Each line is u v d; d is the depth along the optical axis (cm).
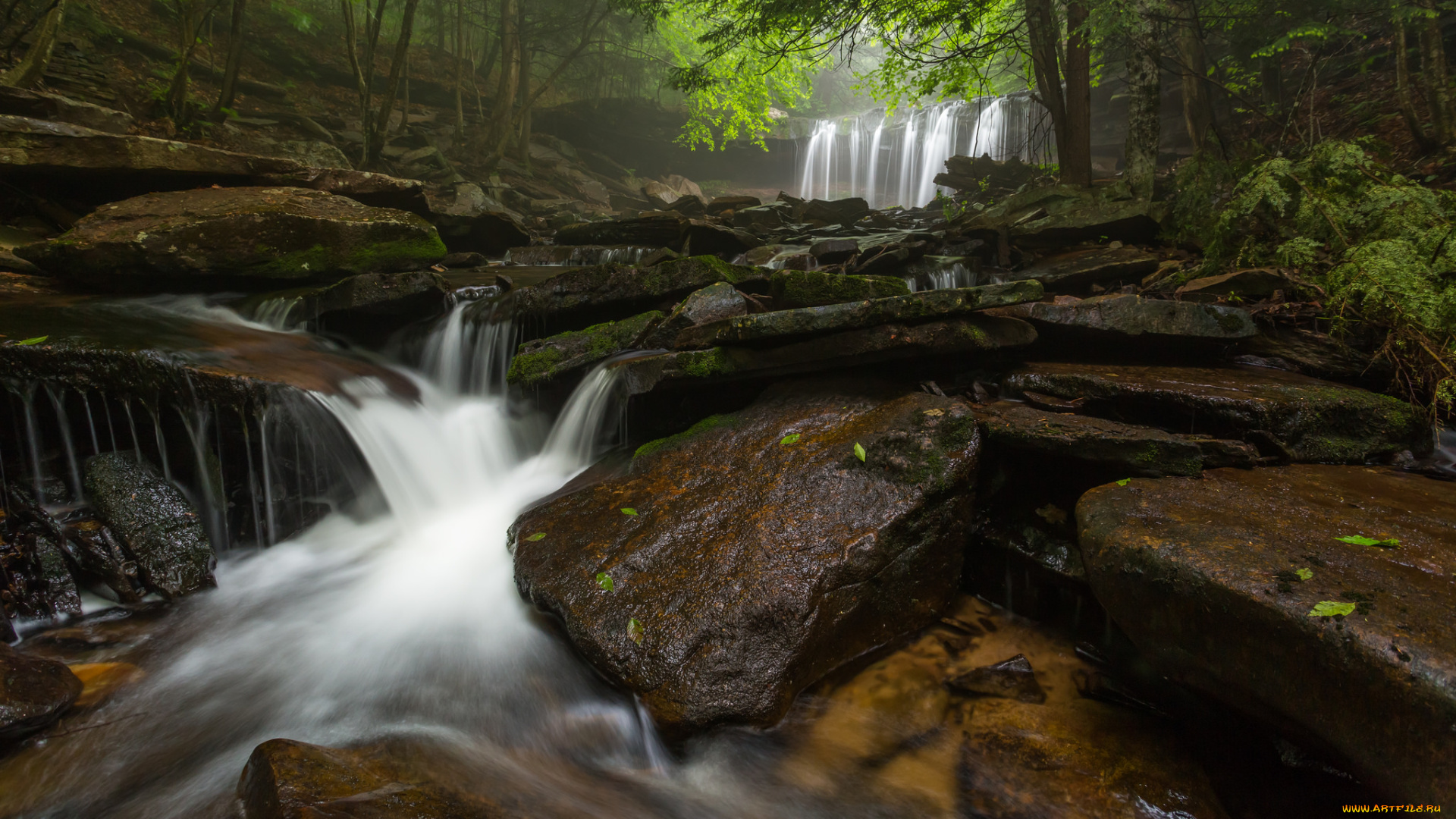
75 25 1271
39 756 255
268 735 269
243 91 1505
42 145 618
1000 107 2023
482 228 1047
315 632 340
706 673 265
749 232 1195
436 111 1944
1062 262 797
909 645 326
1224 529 252
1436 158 803
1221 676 228
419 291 566
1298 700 204
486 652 321
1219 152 838
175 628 343
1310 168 557
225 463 415
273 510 420
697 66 1116
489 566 376
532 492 453
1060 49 951
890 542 309
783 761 263
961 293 383
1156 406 366
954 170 1569
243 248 607
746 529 315
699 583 292
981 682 300
